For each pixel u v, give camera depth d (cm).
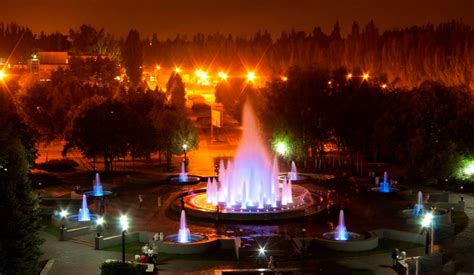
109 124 8856
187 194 7494
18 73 17212
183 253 5181
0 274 3897
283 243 5378
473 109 8369
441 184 8244
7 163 4409
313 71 10350
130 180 8500
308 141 10000
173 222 6203
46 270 4628
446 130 8344
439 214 6388
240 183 7150
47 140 11644
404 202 7250
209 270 4766
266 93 10800
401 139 8812
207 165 9781
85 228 5778
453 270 4825
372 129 9794
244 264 4928
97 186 7738
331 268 4834
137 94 12425
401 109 8938
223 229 5941
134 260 4875
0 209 4156
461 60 17550
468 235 5834
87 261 4925
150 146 9300
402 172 8744
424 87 8969
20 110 11319
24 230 4244
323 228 6003
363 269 4800
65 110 11744
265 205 6569
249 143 11612
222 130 14212
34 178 8244
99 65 16012
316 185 8350
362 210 6825
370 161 10469
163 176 8819
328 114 9900
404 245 5512
